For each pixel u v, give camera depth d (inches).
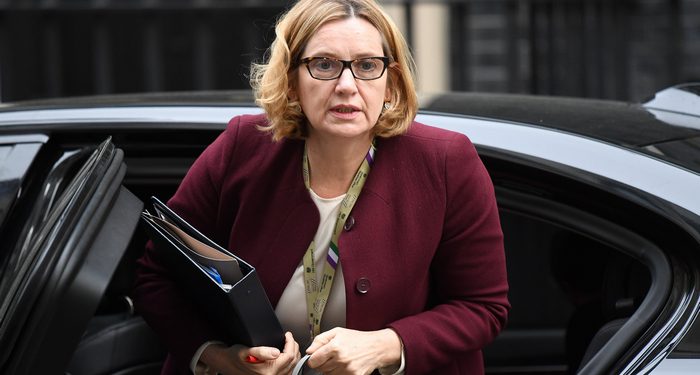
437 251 217.2
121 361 277.7
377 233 211.6
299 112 213.3
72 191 210.4
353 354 201.2
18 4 691.4
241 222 220.8
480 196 215.0
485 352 365.7
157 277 228.1
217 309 207.8
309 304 215.6
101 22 702.5
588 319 288.0
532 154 229.0
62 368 187.0
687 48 737.0
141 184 261.3
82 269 189.0
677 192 217.3
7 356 183.2
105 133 255.0
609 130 241.6
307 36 203.8
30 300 184.1
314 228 215.2
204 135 252.8
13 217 243.1
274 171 219.3
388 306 212.4
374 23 205.0
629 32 739.4
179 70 709.3
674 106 272.1
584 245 289.4
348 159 213.6
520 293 375.6
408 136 217.3
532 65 723.4
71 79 706.2
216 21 703.1
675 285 211.0
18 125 256.7
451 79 716.7
